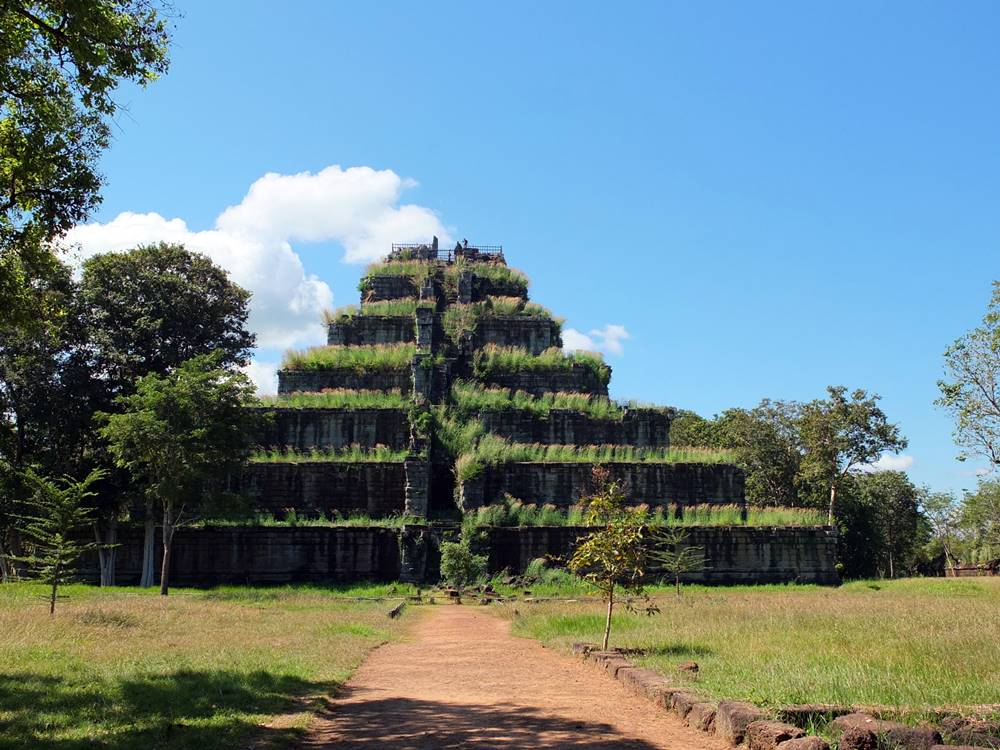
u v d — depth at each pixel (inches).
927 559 3981.3
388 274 2736.2
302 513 2003.0
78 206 699.4
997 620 786.8
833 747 350.0
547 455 2129.7
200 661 648.4
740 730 384.2
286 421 2156.7
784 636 710.5
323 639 845.8
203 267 2213.3
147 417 1519.4
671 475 2095.2
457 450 2118.6
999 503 3225.9
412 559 1846.7
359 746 402.3
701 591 1688.0
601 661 649.6
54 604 1032.2
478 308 2588.6
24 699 474.9
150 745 381.4
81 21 546.3
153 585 1855.3
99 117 691.4
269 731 422.6
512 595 1641.2
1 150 649.0
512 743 401.1
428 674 644.7
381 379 2326.5
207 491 1598.2
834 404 2709.2
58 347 1902.1
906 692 440.1
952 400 1692.9
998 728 357.7
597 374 2492.6
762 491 2920.8
